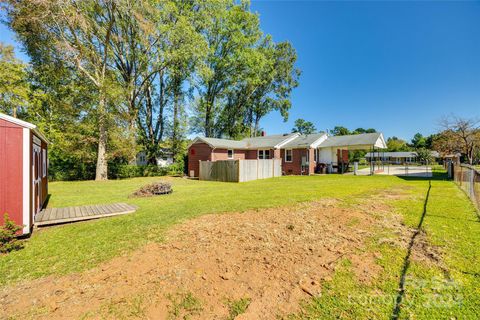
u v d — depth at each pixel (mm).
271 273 2752
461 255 3090
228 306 2178
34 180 5016
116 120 15820
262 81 27984
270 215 5312
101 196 8742
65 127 15039
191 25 18047
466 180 8266
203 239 3867
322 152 20531
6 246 3488
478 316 1958
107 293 2414
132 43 18062
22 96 14641
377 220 4785
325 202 6660
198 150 19109
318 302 2203
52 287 2549
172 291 2426
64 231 4492
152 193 8875
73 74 15625
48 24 12977
